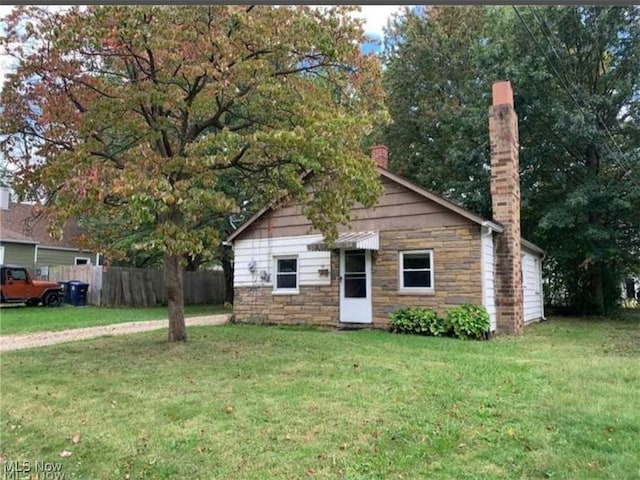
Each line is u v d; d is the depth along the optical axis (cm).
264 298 1390
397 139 2327
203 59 752
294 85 868
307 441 413
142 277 2142
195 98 848
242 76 775
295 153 763
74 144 825
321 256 1305
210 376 637
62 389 580
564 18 1648
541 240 1872
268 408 497
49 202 814
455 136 2008
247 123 913
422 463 371
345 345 898
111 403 523
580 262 1856
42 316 1514
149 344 908
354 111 910
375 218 1230
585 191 1625
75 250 2564
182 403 517
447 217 1138
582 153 1767
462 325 1043
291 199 926
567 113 1594
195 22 731
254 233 1427
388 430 436
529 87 1655
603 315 1833
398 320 1134
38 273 2192
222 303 2511
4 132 817
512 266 1155
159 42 695
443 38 2200
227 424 454
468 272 1103
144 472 366
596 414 474
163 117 843
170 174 741
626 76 1662
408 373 652
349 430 437
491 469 359
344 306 1258
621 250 1731
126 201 730
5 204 1444
